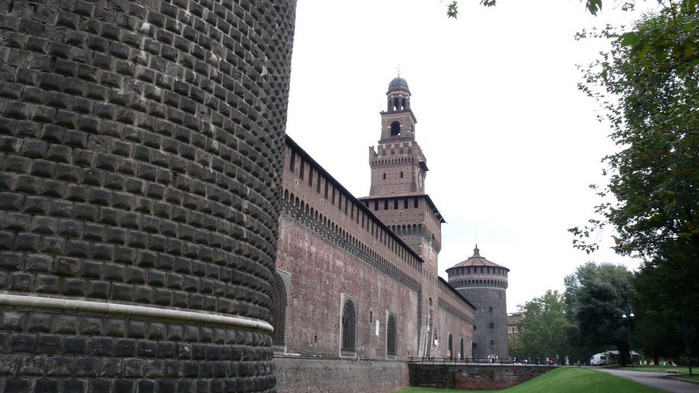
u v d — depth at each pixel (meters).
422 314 72.62
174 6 9.50
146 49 9.00
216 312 9.52
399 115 86.44
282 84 12.62
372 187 82.94
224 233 9.85
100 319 7.95
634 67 19.47
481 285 112.88
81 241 7.97
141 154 8.70
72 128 8.12
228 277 9.86
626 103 20.81
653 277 26.31
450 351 89.25
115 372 7.92
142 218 8.59
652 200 19.23
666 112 18.92
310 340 38.25
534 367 61.41
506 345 110.06
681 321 33.72
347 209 47.59
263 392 11.07
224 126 10.09
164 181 8.93
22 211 7.62
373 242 54.97
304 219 38.41
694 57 11.27
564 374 45.69
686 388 27.08
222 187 9.91
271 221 11.89
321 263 41.19
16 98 7.79
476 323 111.25
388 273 59.97
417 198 75.44
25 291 7.46
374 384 51.94
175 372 8.61
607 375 36.72
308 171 39.41
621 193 20.06
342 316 45.19
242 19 10.88
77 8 8.40
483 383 62.06
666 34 11.18
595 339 62.75
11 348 7.25
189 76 9.54
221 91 10.11
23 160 7.73
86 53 8.38
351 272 48.06
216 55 10.11
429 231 78.62
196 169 9.43
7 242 7.45
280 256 34.22
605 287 61.94
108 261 8.16
